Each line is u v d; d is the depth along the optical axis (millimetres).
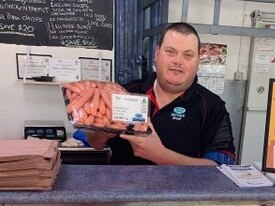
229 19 2615
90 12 2184
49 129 2207
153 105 1478
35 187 705
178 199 723
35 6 2139
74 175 820
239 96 2707
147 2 2314
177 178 830
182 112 1472
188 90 1490
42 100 2443
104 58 2367
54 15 2160
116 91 1081
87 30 2199
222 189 768
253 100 2689
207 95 1532
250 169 899
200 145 1495
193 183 798
